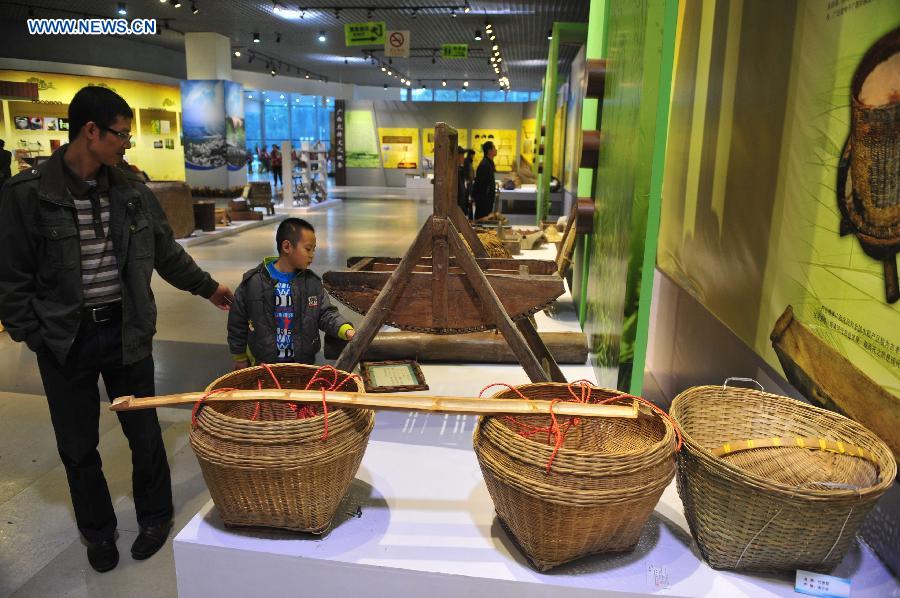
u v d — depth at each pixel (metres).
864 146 1.37
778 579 1.32
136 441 2.06
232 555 1.40
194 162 14.98
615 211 2.15
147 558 2.15
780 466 1.44
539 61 18.06
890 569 1.36
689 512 1.38
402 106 22.39
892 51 1.28
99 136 1.71
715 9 2.44
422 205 15.53
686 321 2.72
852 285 1.41
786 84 1.76
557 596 1.30
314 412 1.56
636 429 1.51
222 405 1.56
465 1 11.20
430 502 1.61
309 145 16.97
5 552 2.19
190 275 2.20
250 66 21.73
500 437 1.31
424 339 2.68
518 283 2.04
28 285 1.77
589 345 2.80
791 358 1.70
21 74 13.31
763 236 1.90
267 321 2.35
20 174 1.73
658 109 1.71
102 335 1.87
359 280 2.11
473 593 1.33
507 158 22.31
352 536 1.45
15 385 3.57
